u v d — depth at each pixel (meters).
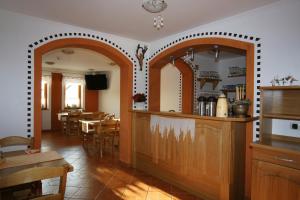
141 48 4.16
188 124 2.91
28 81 3.05
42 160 1.88
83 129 5.52
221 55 5.10
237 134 2.57
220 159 2.54
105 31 3.64
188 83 5.14
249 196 2.68
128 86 4.05
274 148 2.01
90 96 9.12
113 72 8.64
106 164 4.07
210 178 2.64
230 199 2.47
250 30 2.74
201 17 2.93
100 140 4.69
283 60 2.47
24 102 3.03
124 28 3.46
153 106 4.36
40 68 3.14
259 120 2.50
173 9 2.68
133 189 2.98
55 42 3.26
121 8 2.71
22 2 2.60
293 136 2.43
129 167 3.91
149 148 3.59
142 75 4.20
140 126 3.81
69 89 8.73
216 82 5.59
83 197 2.72
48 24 3.20
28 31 3.04
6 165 1.75
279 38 2.50
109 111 8.80
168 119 3.23
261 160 2.12
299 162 1.87
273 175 2.03
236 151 2.55
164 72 5.79
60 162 1.84
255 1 2.45
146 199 2.70
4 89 2.89
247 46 2.76
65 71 8.52
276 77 2.52
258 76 2.66
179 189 3.00
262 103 2.40
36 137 3.11
